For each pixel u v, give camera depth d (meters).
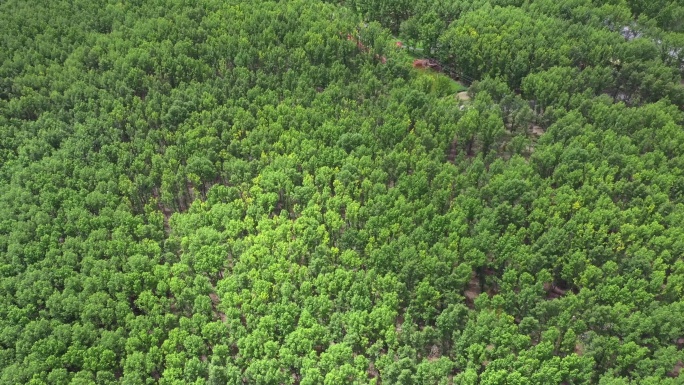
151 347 99.19
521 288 109.81
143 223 121.56
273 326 102.06
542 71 159.00
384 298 105.25
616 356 99.88
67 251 112.38
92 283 107.50
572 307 104.62
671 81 156.62
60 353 99.44
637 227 117.44
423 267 110.12
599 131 139.12
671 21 184.12
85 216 120.06
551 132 141.00
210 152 133.25
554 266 112.56
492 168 131.12
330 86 153.88
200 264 110.81
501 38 168.75
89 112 144.12
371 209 121.50
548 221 118.56
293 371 101.50
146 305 106.19
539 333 104.81
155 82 153.62
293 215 129.00
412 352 99.19
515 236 115.50
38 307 106.75
